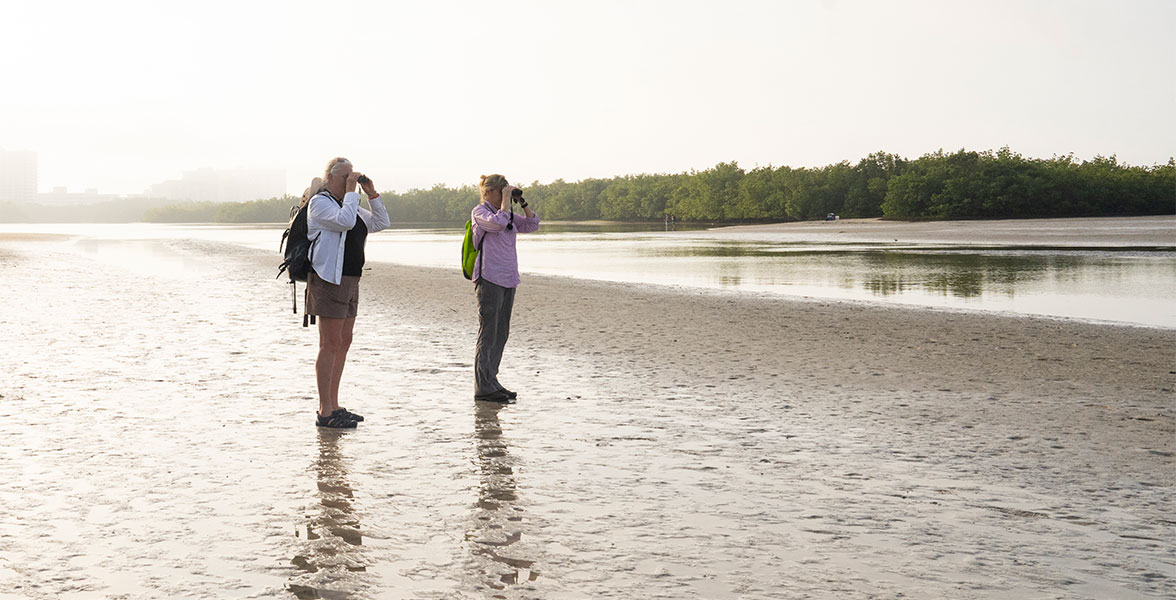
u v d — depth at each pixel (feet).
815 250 155.43
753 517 16.75
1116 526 16.22
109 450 21.86
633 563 14.38
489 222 27.99
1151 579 13.67
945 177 496.23
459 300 64.18
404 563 14.40
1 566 14.23
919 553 14.82
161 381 31.86
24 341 42.52
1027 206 464.65
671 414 26.35
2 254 140.56
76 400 28.25
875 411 26.71
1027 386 30.81
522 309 56.90
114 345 41.24
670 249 165.99
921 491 18.45
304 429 24.34
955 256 127.95
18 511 17.07
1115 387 30.53
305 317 25.09
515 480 19.31
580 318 52.03
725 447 22.31
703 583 13.52
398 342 42.91
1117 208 456.04
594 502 17.71
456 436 23.53
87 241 232.12
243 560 14.53
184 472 19.90
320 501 17.78
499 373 33.88
